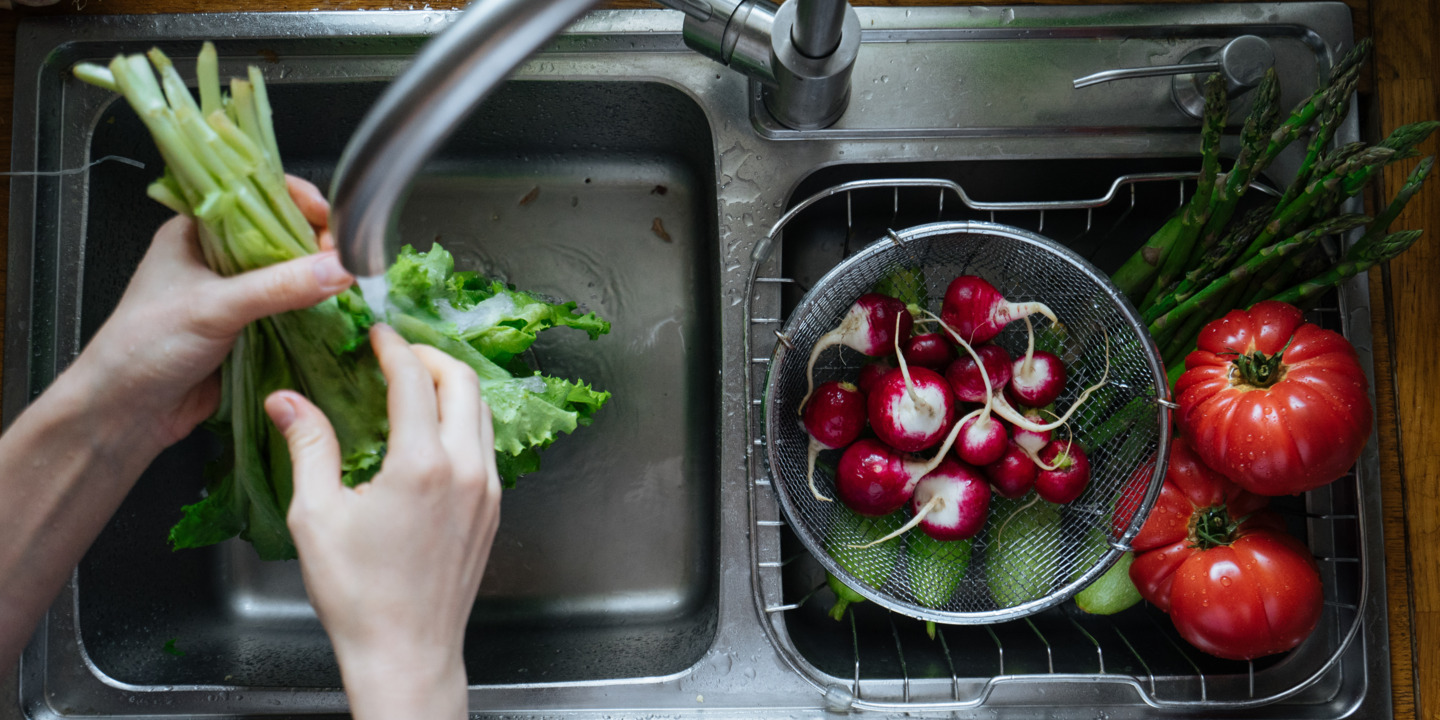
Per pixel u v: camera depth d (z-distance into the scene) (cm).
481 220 93
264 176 52
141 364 53
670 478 90
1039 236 72
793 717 78
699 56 81
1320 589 73
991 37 82
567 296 92
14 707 77
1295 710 80
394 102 38
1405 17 83
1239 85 75
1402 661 81
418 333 67
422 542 47
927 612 71
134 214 84
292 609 89
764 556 79
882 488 73
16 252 78
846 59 71
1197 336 81
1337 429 68
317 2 81
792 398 80
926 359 77
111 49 79
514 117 87
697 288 93
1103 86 82
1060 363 76
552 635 88
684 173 94
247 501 70
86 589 78
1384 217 73
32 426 56
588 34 80
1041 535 78
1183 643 84
